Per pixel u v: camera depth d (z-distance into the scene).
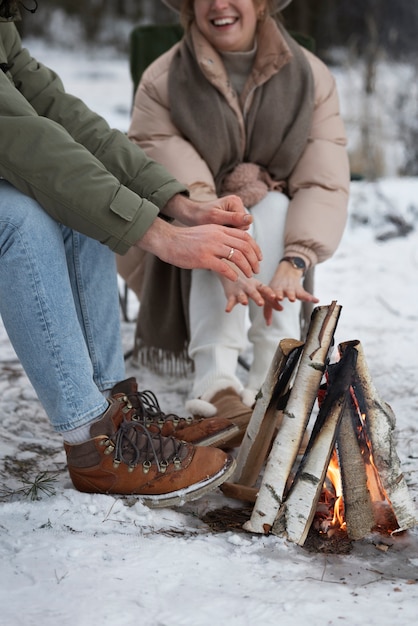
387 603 1.88
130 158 2.59
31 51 14.91
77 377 2.30
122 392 2.53
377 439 2.20
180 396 3.44
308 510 2.15
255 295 2.76
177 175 3.11
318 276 5.09
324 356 2.23
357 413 2.20
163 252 2.32
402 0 10.67
